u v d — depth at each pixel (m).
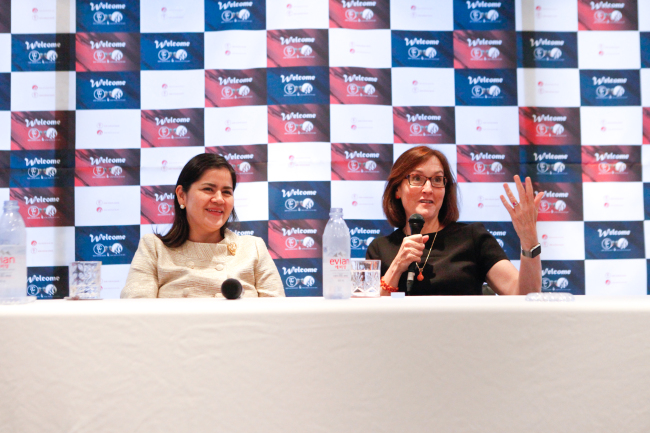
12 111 2.98
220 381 0.98
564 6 3.09
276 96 3.01
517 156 3.05
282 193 2.99
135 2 3.03
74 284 1.32
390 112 3.04
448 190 2.10
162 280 1.87
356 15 3.05
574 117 3.07
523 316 1.01
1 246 1.17
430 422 0.99
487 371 1.00
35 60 3.00
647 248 3.02
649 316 1.00
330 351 1.00
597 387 0.99
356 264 1.36
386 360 1.00
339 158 3.01
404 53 3.06
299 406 0.99
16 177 2.96
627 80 3.08
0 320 0.98
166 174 3.00
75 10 3.02
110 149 2.99
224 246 1.97
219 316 0.99
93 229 2.97
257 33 3.03
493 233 3.02
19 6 3.00
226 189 2.00
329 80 3.02
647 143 3.06
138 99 3.01
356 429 0.99
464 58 3.07
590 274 3.01
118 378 0.98
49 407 0.98
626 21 3.10
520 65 3.08
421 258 1.95
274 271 2.00
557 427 0.99
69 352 0.98
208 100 3.02
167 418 0.98
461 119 3.05
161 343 0.99
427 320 1.00
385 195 2.13
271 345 0.99
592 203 3.04
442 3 3.08
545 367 1.00
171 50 3.03
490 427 0.99
